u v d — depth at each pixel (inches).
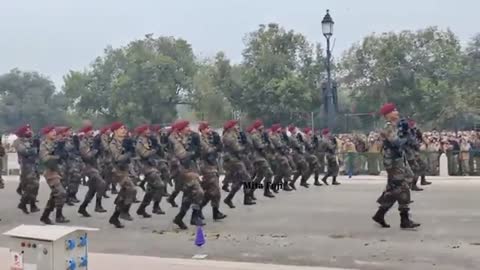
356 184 861.8
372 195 724.7
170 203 641.0
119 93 2183.8
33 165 613.6
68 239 217.2
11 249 222.5
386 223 512.4
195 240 436.1
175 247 428.1
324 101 1148.5
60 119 3070.9
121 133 540.4
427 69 1872.5
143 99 2159.2
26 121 3093.0
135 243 445.7
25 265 218.7
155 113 2164.1
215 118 1915.6
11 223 558.6
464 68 1904.5
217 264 361.7
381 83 1870.1
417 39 1887.3
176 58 2281.0
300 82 1722.4
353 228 494.3
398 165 478.0
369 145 1005.8
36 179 615.5
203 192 511.8
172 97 2196.1
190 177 504.7
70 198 673.6
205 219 557.0
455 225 500.7
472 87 1877.5
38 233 217.9
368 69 1905.8
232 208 629.6
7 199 764.6
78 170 669.9
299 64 1860.2
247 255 397.1
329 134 857.5
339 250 408.2
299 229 494.9
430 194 716.7
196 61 2327.8
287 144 768.9
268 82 1761.8
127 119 2145.7
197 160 514.9
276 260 381.4
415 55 1870.1
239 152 629.3
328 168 850.8
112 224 528.4
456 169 955.3
